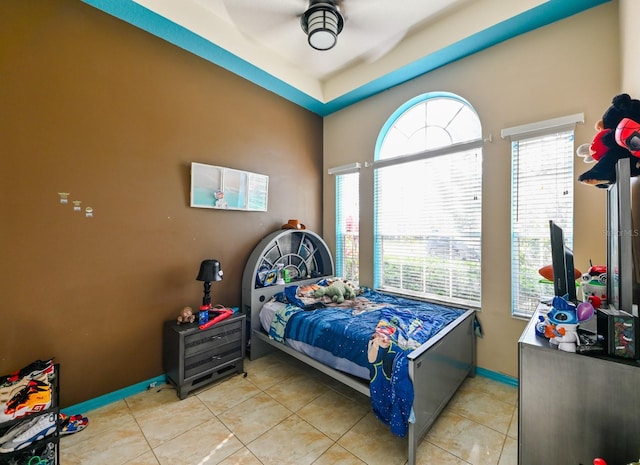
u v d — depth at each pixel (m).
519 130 2.24
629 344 1.02
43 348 1.85
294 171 3.53
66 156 1.94
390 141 3.34
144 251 2.30
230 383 2.39
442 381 1.88
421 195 2.96
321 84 3.48
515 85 2.31
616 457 1.02
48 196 1.87
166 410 2.02
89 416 1.95
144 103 2.30
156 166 2.37
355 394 2.24
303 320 2.31
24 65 1.79
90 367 2.03
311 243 3.62
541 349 1.17
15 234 1.76
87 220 2.02
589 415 1.07
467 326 2.34
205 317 2.34
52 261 1.89
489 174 2.45
